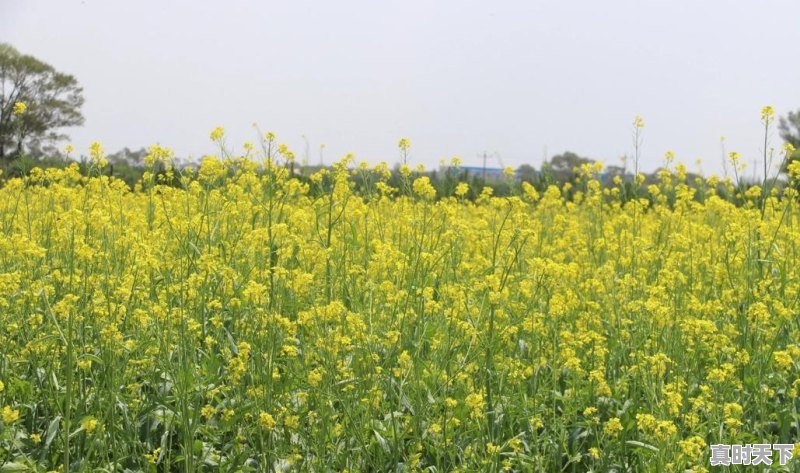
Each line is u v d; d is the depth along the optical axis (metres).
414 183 6.27
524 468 4.11
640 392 4.69
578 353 5.21
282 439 4.00
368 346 4.30
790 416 4.39
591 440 4.46
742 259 6.39
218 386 4.39
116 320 4.47
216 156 6.27
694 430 4.09
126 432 4.03
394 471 3.96
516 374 4.47
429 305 4.77
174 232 5.52
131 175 10.51
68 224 5.45
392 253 5.50
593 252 7.30
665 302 5.65
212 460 4.06
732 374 4.30
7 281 4.52
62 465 3.64
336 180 6.35
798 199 9.16
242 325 4.73
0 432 3.97
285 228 5.38
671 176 8.76
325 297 5.16
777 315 5.13
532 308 5.04
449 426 4.03
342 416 4.25
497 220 8.58
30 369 4.54
